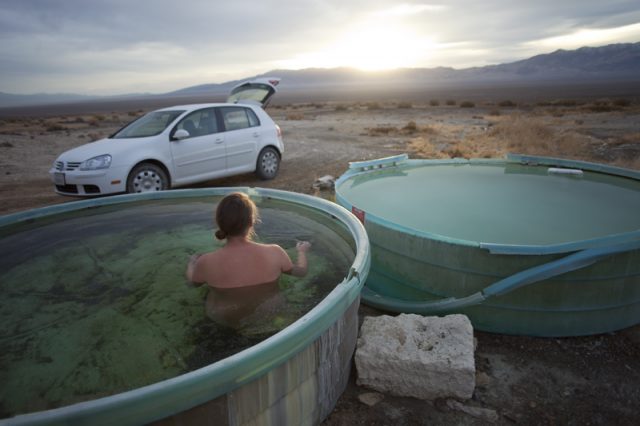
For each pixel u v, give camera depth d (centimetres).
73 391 195
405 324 275
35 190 834
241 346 225
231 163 802
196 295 278
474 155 1095
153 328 244
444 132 1712
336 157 1131
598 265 286
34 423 133
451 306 310
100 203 457
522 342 304
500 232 369
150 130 735
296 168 998
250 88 1029
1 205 717
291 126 2177
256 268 271
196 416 162
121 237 382
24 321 253
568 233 365
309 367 202
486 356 288
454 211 431
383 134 1689
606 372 270
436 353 248
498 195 493
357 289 236
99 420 142
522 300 299
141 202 475
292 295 271
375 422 229
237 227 265
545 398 247
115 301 274
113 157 656
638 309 312
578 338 306
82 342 232
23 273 314
